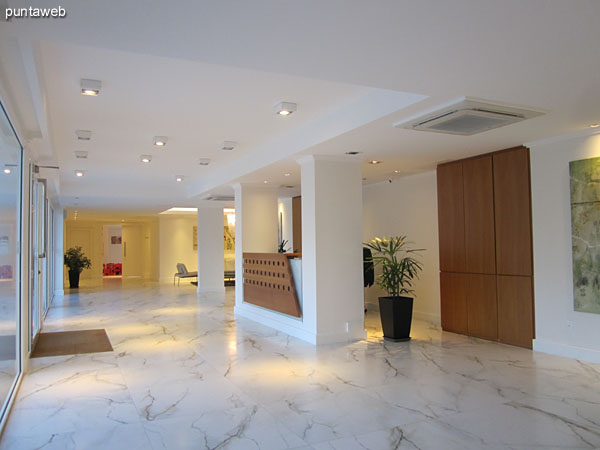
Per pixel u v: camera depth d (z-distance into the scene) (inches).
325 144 217.3
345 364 206.2
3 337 151.6
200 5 90.8
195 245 727.1
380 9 93.7
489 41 109.7
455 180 269.6
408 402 156.5
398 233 341.4
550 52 116.4
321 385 176.1
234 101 184.1
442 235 279.6
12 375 170.2
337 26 100.9
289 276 275.7
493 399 158.9
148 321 333.7
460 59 120.2
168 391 170.6
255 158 286.2
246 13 94.5
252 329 294.8
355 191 257.0
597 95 150.5
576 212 207.8
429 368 198.2
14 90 138.4
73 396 165.6
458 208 268.1
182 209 645.3
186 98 179.3
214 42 107.9
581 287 206.2
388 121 177.0
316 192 247.1
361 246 257.9
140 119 207.8
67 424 139.3
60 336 281.0
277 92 174.9
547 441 125.4
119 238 920.3
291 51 113.8
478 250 256.1
